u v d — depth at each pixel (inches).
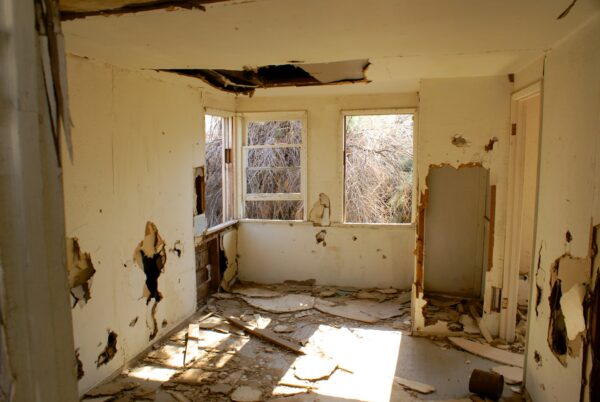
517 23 87.4
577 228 91.4
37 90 24.3
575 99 93.6
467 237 200.7
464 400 121.2
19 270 24.1
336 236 216.7
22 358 24.6
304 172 215.5
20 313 24.4
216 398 122.2
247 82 158.4
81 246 118.2
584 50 88.7
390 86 184.4
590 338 81.7
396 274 213.3
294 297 203.5
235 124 217.2
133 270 141.0
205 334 165.2
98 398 119.8
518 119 147.7
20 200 23.7
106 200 127.3
